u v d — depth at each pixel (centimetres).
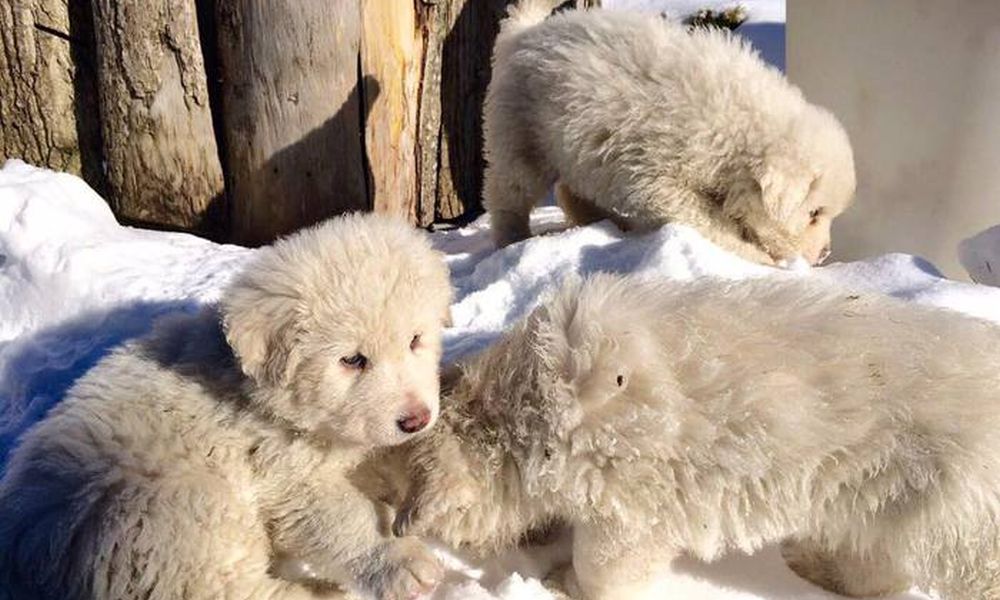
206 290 92
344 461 64
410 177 120
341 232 65
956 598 60
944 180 112
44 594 58
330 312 61
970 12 106
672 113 99
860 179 117
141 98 111
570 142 101
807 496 59
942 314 64
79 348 85
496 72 109
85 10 112
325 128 111
